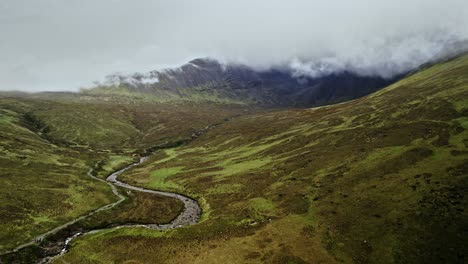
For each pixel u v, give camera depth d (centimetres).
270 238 7262
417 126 12500
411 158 9694
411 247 6153
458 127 11188
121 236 8356
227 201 10644
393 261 5938
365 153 11338
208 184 13025
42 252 8038
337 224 7406
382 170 9512
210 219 9062
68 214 10419
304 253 6538
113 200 12094
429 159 9356
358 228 7088
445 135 10781
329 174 10456
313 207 8469
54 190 12544
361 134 13950
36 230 9081
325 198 8812
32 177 13875
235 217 8806
